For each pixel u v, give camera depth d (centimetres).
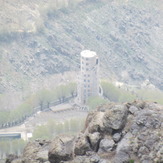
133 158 5378
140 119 5869
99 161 5441
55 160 5834
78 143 5794
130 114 6094
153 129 5694
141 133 5653
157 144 5372
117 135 5853
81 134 5931
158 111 6050
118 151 5534
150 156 5250
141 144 5509
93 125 6041
